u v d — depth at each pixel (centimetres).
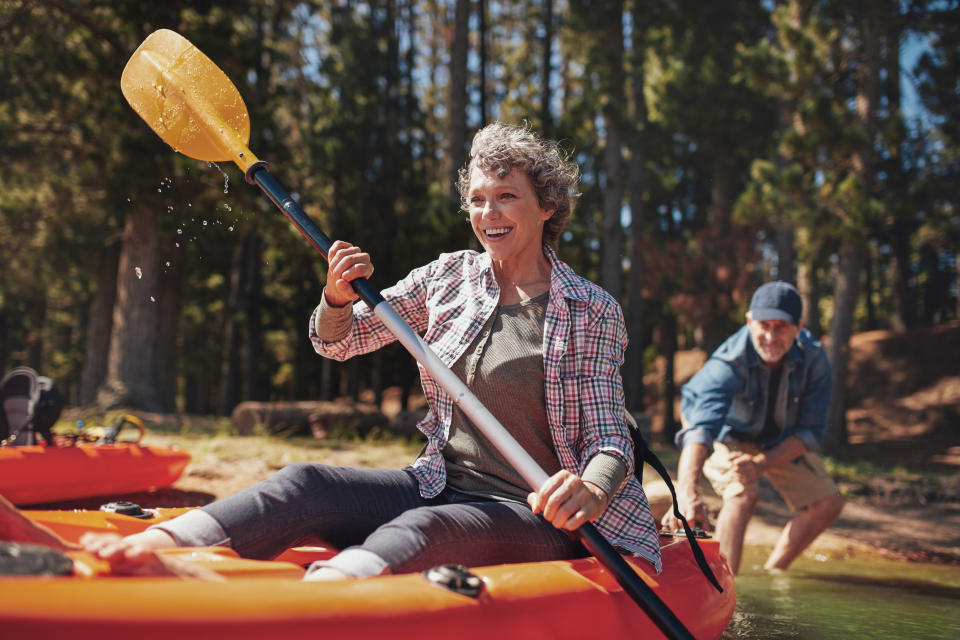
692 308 1501
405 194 1820
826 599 329
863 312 3039
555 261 193
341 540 179
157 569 125
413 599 133
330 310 192
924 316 2478
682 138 2012
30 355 2495
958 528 606
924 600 335
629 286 1588
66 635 99
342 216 1789
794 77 1176
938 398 1817
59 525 179
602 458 175
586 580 166
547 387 183
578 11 1452
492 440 172
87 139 1241
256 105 1164
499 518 173
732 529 366
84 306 2486
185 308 2258
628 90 1792
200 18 1123
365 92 1819
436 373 178
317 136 1784
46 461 405
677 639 159
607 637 158
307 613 119
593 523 192
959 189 1235
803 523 397
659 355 2575
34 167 1412
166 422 911
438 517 164
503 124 200
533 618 146
